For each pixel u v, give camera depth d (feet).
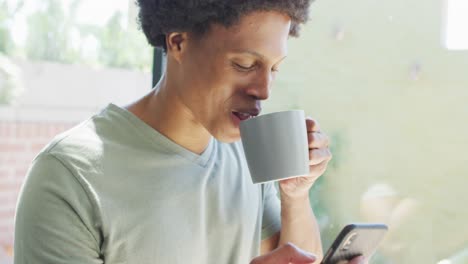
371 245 3.78
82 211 3.47
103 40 10.30
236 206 3.96
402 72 4.24
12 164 11.55
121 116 3.78
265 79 3.35
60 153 3.55
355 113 4.41
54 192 3.47
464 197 4.04
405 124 4.23
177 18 3.43
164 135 3.77
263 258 3.57
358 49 4.39
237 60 3.31
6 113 11.52
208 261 3.91
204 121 3.55
